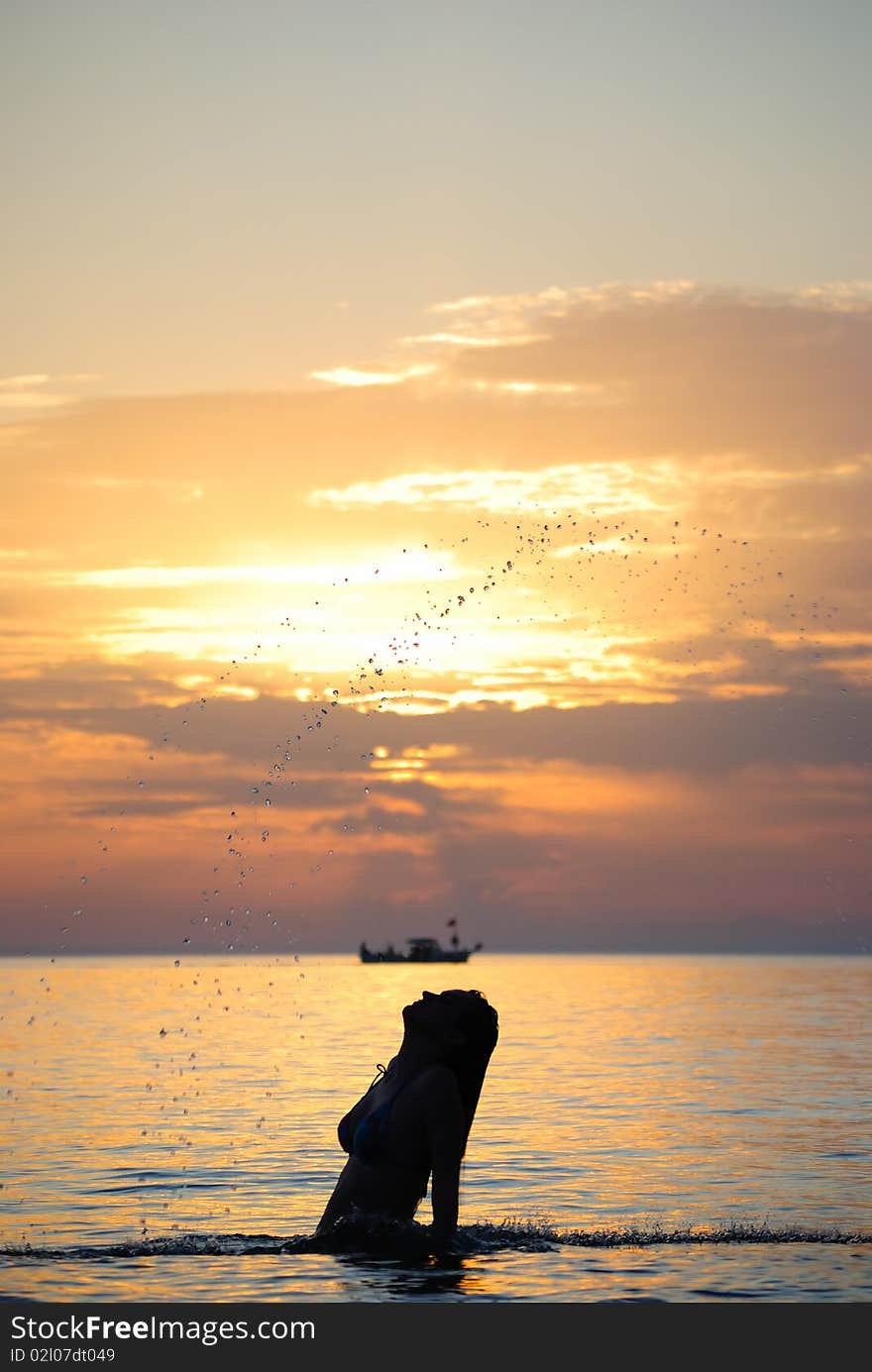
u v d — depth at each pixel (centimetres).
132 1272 867
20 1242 1006
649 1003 5825
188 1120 1772
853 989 7456
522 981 9775
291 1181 1309
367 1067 2567
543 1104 2009
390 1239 911
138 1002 5816
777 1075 2473
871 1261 905
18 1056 2872
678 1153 1497
